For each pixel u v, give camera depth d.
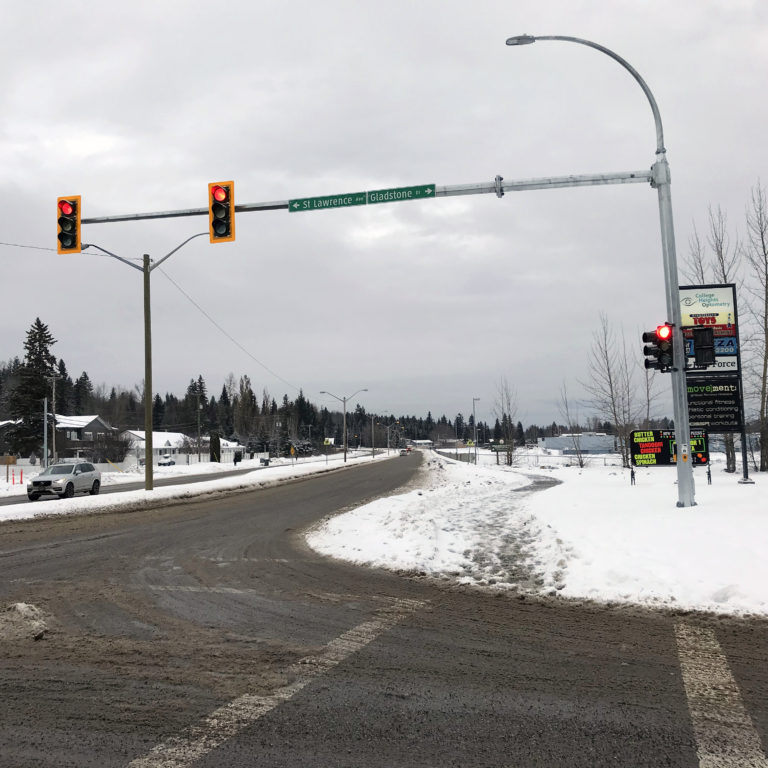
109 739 3.83
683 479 12.30
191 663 5.25
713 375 17.45
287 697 4.48
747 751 3.62
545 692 4.56
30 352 70.38
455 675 4.93
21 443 68.62
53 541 13.14
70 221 15.52
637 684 4.71
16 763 3.54
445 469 49.16
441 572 9.22
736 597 6.92
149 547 12.16
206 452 102.69
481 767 3.46
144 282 25.19
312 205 14.80
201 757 3.60
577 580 8.16
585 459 73.31
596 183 13.58
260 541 12.83
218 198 14.60
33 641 5.90
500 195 14.07
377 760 3.55
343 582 8.69
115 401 142.12
